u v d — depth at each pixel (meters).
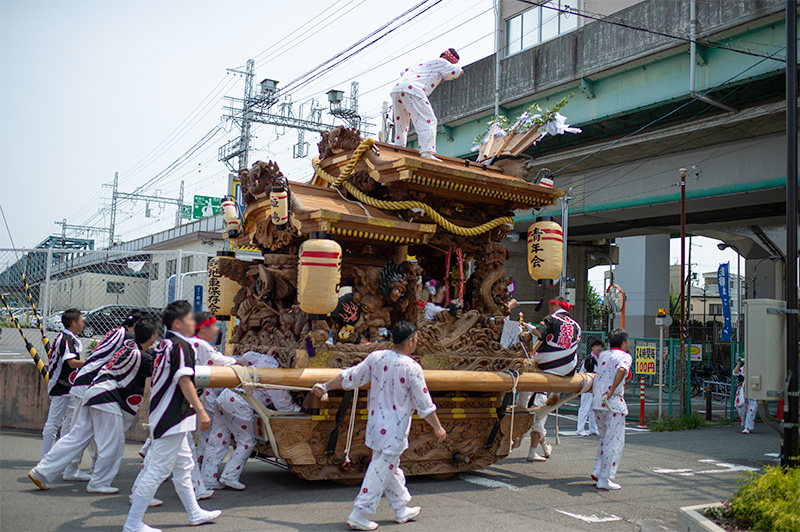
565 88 17.88
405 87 7.10
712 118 14.74
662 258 30.12
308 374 5.85
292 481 6.59
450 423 6.89
